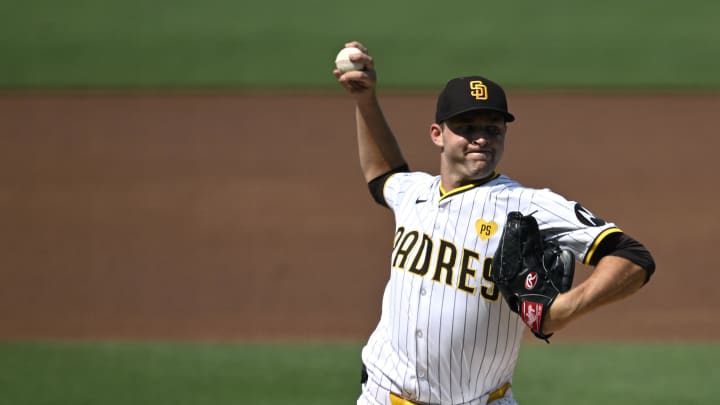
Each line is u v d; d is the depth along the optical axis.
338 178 58.91
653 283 43.59
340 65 18.95
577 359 34.34
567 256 14.40
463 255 15.98
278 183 58.00
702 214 52.16
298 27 97.31
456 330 16.03
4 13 100.19
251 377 32.22
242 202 54.81
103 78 82.25
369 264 46.31
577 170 59.66
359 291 43.06
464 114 15.73
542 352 35.22
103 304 41.41
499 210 15.88
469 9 103.19
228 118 71.88
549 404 29.45
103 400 29.84
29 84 80.06
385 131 19.31
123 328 38.56
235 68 85.50
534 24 97.94
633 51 89.69
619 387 31.12
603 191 56.00
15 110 73.00
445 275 16.05
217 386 31.20
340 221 51.97
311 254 47.44
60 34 94.06
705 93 77.94
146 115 72.38
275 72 84.62
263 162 61.88
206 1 106.50
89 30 95.62
